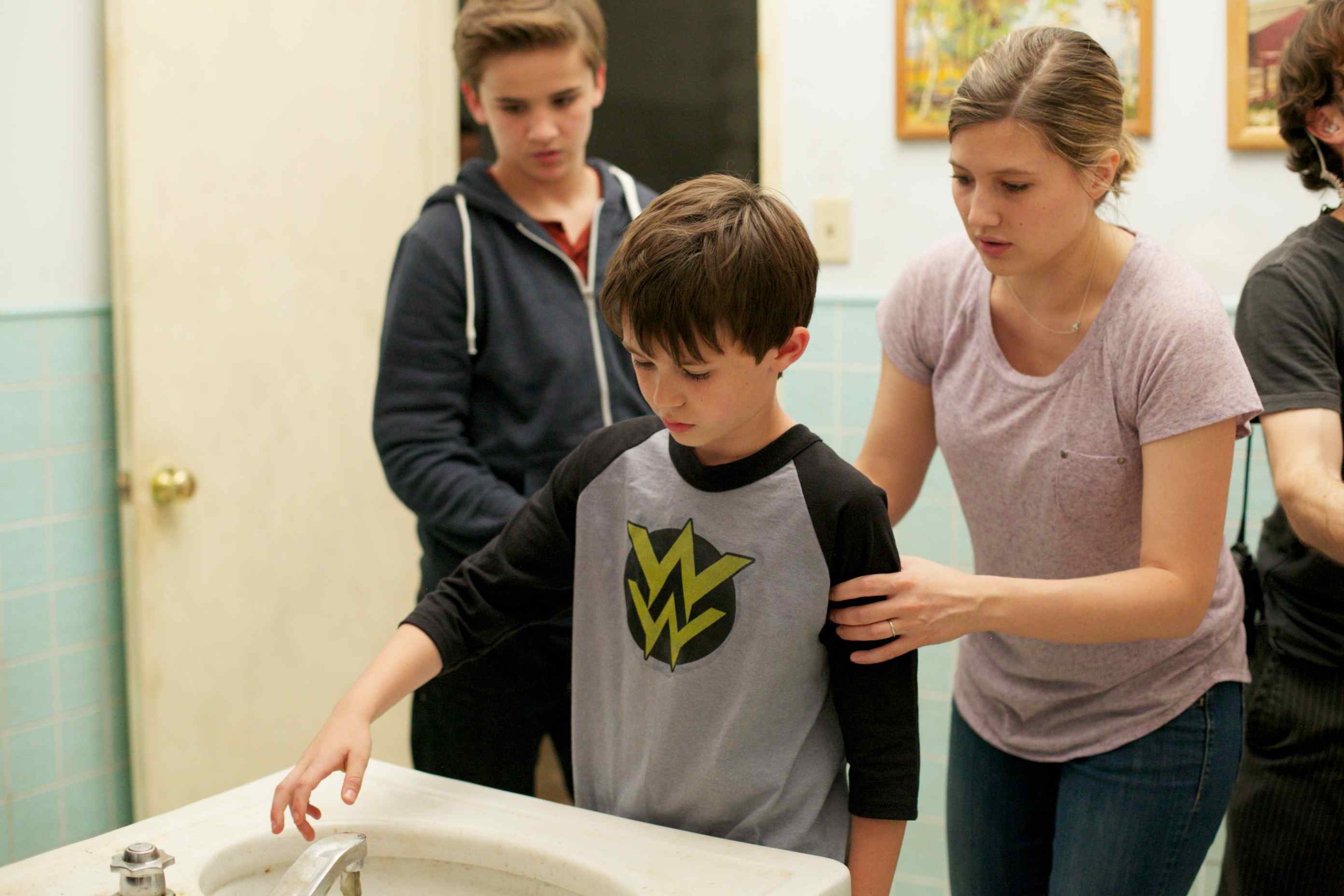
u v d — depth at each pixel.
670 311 1.02
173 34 2.40
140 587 2.44
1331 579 1.52
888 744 1.12
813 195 2.44
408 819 1.12
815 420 2.47
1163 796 1.40
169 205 2.42
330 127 2.70
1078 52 1.24
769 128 2.45
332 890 1.08
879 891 1.12
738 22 2.71
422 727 1.90
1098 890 1.41
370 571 2.85
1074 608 1.22
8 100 2.31
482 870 1.10
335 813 1.14
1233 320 2.17
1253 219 2.16
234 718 2.61
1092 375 1.34
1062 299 1.36
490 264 1.84
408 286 1.83
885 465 1.61
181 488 2.45
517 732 1.86
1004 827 1.55
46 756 2.44
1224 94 2.15
